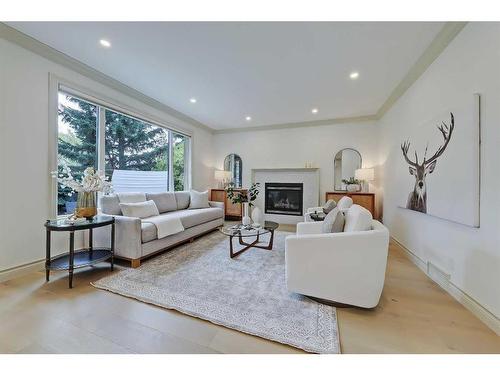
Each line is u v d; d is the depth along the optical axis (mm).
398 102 3256
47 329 1422
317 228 2518
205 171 5711
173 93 3564
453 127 1855
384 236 1603
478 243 1612
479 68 1619
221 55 2447
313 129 5043
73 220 2225
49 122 2445
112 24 1985
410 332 1425
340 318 1577
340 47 2266
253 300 1784
